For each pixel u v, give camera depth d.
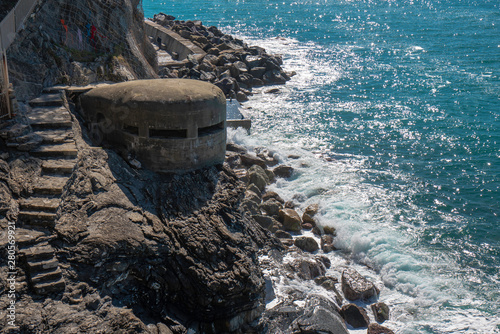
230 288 13.82
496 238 21.56
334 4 123.56
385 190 25.62
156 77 25.84
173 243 14.29
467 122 36.16
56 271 12.20
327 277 18.22
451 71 51.88
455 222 22.72
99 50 22.56
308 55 60.72
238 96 40.41
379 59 58.47
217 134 16.83
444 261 19.80
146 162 16.09
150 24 60.22
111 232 13.41
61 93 18.20
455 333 16.16
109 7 23.06
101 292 12.55
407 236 21.34
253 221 19.25
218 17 99.75
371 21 91.00
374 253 20.05
